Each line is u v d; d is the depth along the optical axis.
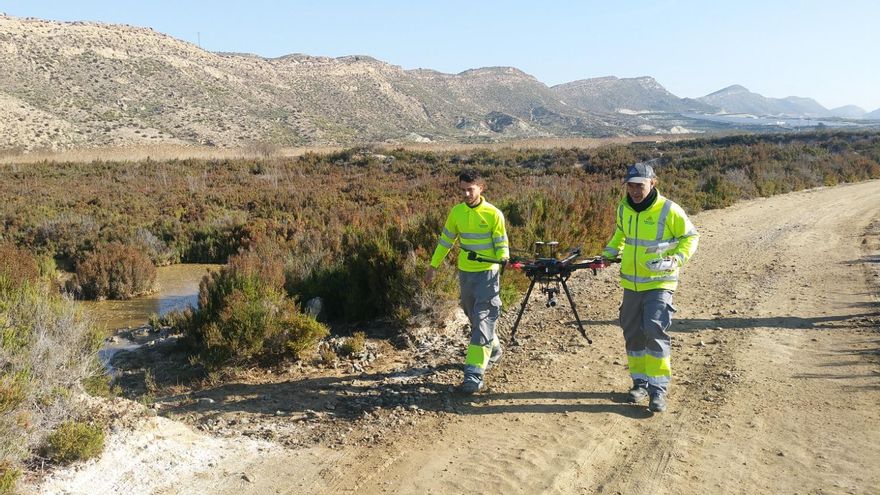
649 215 5.23
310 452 4.71
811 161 36.00
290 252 11.30
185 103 108.56
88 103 94.94
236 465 4.46
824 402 5.30
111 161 45.59
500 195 19.92
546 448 4.66
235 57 152.75
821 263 11.44
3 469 3.67
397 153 45.84
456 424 5.16
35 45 105.69
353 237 11.20
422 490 4.11
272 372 6.75
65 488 3.82
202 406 5.82
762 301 8.88
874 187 28.50
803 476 4.13
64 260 15.41
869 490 3.90
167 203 23.16
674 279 5.36
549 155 44.50
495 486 4.14
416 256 8.34
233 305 6.94
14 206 20.98
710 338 7.29
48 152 62.84
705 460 4.42
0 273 8.03
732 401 5.44
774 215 19.14
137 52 121.50
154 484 4.08
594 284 10.47
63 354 5.06
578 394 5.71
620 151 45.47
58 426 4.28
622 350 6.92
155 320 9.42
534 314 8.64
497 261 5.78
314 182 31.25
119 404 4.91
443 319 8.03
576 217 12.63
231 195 24.89
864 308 8.16
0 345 4.73
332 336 7.88
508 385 5.99
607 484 4.14
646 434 4.88
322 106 147.88
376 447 4.78
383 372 6.57
